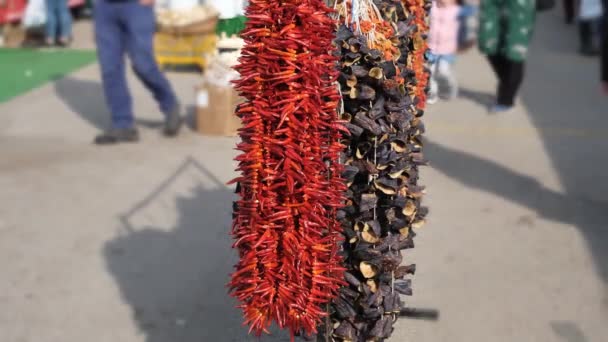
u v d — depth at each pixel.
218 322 3.88
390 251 2.81
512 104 8.02
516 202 5.45
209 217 5.19
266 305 2.47
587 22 11.21
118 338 3.75
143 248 4.73
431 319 3.87
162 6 10.77
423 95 3.38
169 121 7.05
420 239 4.79
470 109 8.14
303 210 2.36
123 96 6.93
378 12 2.75
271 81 2.29
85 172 6.18
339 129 2.47
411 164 2.92
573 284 4.23
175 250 4.70
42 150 6.79
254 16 2.26
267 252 2.40
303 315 2.48
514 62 7.78
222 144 6.87
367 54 2.54
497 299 4.06
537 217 5.17
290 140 2.31
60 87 9.38
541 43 12.53
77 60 11.08
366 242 2.71
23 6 12.16
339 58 2.49
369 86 2.58
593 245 4.71
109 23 6.70
